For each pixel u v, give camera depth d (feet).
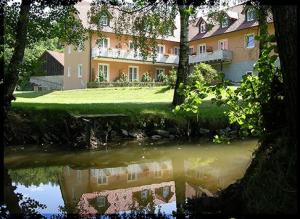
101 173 27.32
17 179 25.21
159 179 25.22
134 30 53.26
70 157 33.47
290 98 11.90
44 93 96.12
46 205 19.12
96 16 50.88
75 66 130.41
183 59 53.93
